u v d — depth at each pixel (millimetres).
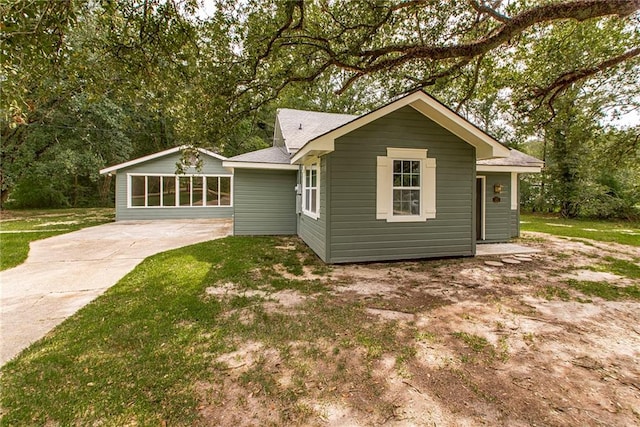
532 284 4590
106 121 14078
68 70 3639
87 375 2227
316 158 6680
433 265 5777
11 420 1779
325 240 5809
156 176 13781
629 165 9578
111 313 3363
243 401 1971
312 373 2285
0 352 2541
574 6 4152
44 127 13477
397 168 6117
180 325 3090
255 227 9711
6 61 2531
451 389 2104
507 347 2699
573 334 2955
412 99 5633
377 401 1977
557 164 16031
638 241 8578
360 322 3207
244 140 21734
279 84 6113
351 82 6285
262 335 2895
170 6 3785
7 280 4609
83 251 6734
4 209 19109
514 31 4547
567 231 10781
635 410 1902
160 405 1923
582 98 8727
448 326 3125
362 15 5309
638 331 3027
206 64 5027
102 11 3516
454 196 6395
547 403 1962
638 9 3951
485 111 21062
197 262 5730
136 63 3908
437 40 6160
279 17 4812
